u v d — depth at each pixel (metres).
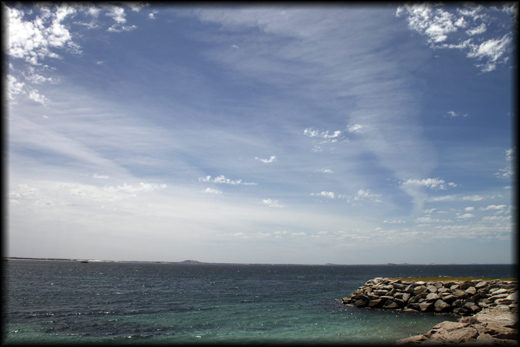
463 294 33.41
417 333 25.36
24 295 48.84
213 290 63.84
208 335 25.19
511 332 19.86
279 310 37.19
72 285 70.06
